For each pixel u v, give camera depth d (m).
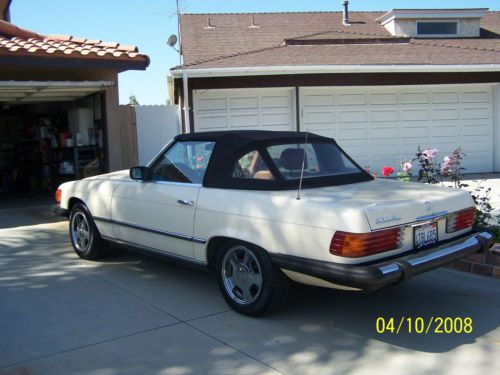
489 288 5.25
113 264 6.13
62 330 4.17
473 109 14.38
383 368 3.56
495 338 4.06
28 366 3.56
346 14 18.08
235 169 4.67
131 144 10.99
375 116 13.95
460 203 4.56
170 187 5.05
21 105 13.45
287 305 4.78
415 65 12.84
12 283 5.40
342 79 13.40
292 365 3.60
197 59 14.21
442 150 14.34
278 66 12.28
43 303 4.79
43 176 12.70
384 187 4.77
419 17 16.58
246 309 4.42
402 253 4.02
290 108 13.45
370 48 14.71
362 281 3.64
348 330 4.21
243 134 4.91
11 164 13.77
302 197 4.18
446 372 3.50
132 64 9.41
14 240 7.38
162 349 3.83
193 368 3.55
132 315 4.50
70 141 11.10
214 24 17.33
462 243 4.43
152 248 5.33
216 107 13.09
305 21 18.12
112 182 5.87
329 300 4.92
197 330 4.18
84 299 4.91
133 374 3.46
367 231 3.72
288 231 4.04
